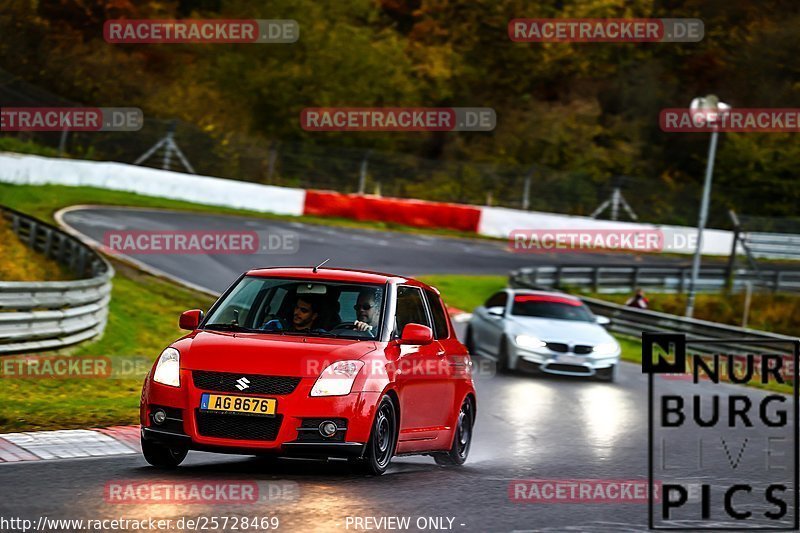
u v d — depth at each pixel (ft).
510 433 163.12
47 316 199.00
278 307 116.88
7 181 469.57
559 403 204.33
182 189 527.40
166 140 602.03
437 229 593.01
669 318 331.57
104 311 237.45
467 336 271.69
